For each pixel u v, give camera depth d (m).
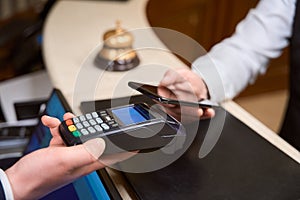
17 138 0.93
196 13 2.20
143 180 0.58
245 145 0.66
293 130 1.02
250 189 0.56
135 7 1.50
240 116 0.77
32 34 1.50
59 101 0.83
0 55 1.85
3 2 2.18
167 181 0.57
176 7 2.11
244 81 0.99
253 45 0.99
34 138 0.84
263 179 0.58
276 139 0.70
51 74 0.99
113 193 0.58
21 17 2.13
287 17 0.96
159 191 0.56
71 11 1.44
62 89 0.90
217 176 0.58
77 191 0.64
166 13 2.08
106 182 0.60
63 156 0.49
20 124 0.98
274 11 0.97
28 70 1.35
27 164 0.51
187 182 0.57
